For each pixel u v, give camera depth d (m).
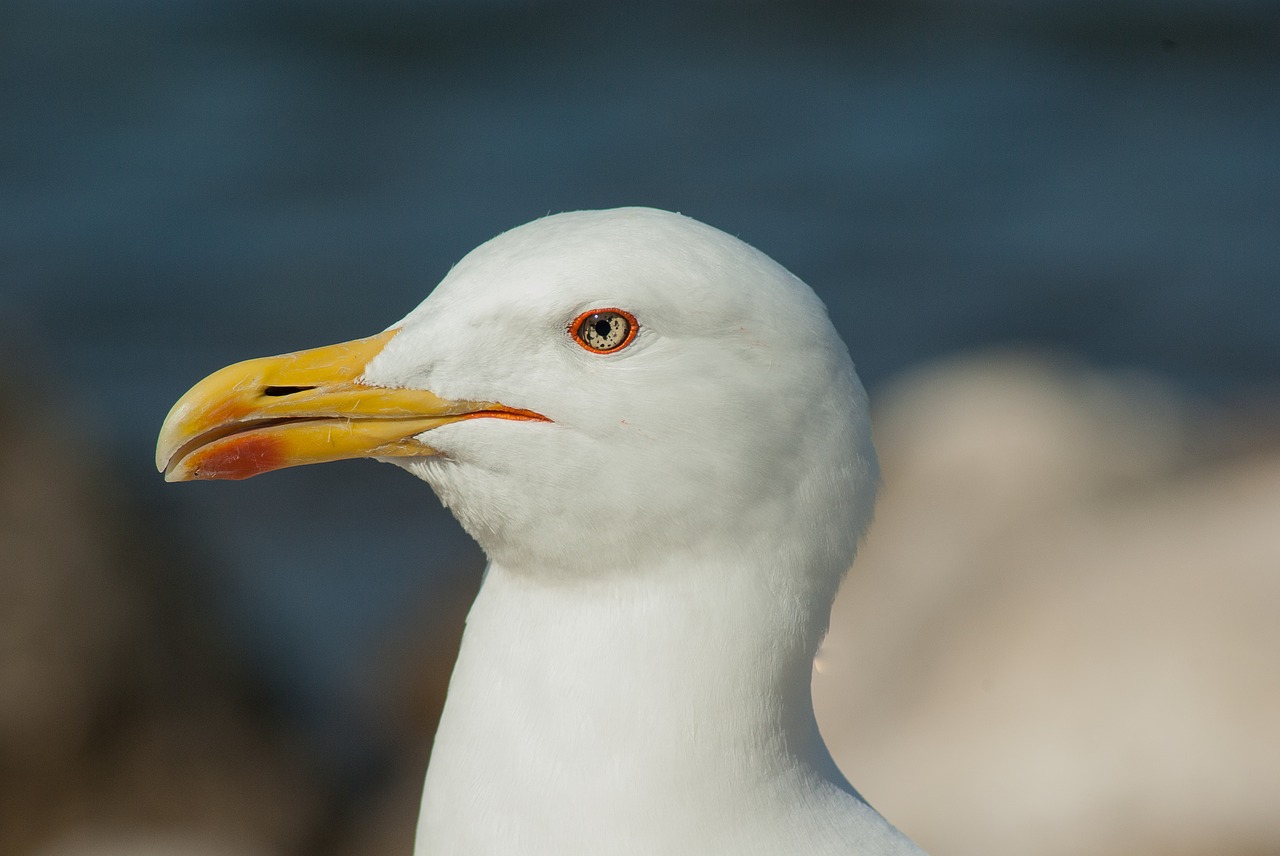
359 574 17.31
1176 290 22.02
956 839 11.55
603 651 5.60
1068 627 12.45
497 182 24.33
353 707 15.20
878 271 22.53
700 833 5.47
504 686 5.68
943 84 27.61
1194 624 12.08
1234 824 11.09
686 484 5.61
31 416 13.78
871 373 20.86
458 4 30.22
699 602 5.59
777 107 26.84
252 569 17.23
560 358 5.71
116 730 13.12
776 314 5.63
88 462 14.03
